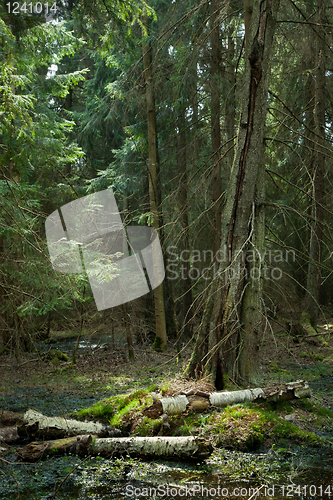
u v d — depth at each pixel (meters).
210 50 8.94
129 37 6.00
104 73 13.30
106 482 3.59
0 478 3.66
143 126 10.80
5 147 4.16
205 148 11.31
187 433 4.33
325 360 8.58
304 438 4.30
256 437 4.24
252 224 4.93
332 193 9.64
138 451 4.09
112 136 14.88
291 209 5.29
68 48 8.68
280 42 7.62
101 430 4.43
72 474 3.74
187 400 4.64
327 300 15.11
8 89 3.89
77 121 15.80
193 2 8.34
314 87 10.66
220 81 9.20
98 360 9.66
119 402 5.12
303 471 3.70
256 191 5.50
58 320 8.35
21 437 4.44
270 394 4.84
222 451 4.12
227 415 4.50
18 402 5.89
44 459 4.07
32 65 8.19
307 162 9.66
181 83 8.41
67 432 4.38
